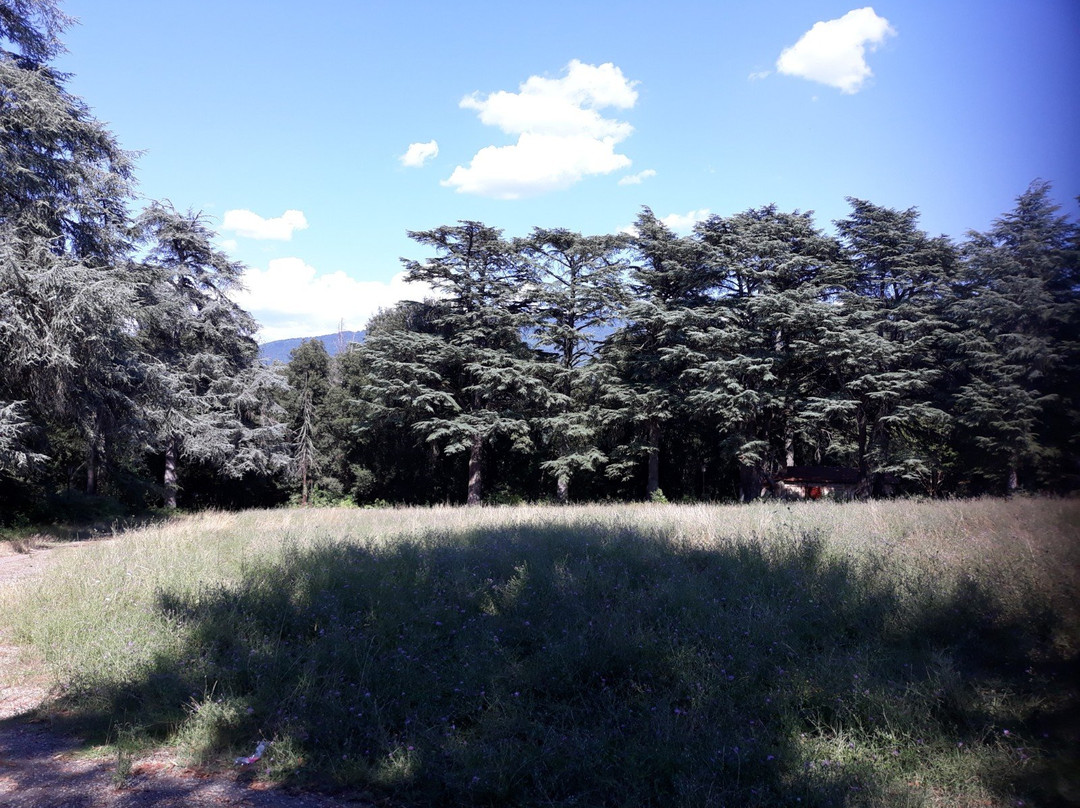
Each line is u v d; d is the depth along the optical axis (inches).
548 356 1412.4
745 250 1222.9
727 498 1541.6
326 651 220.7
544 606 263.7
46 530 729.0
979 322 989.8
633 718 177.3
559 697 194.4
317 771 159.8
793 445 1449.3
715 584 286.7
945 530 375.6
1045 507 373.1
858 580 267.9
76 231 748.0
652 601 259.4
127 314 700.7
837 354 1119.0
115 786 153.2
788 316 1133.7
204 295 1290.6
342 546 387.5
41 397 690.2
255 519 698.2
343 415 1603.1
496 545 382.6
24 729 187.8
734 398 1130.0
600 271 1322.6
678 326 1244.5
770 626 221.3
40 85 674.2
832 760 155.3
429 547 384.2
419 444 1432.1
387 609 262.2
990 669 195.2
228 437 1269.7
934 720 168.1
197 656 221.8
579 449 1339.8
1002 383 891.4
